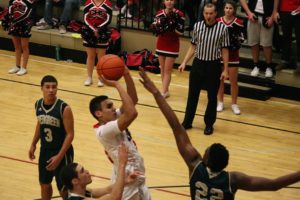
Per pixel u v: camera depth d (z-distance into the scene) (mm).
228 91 11570
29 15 11836
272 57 12039
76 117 9984
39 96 10953
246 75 11570
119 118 5305
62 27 13539
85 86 11656
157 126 9828
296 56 11633
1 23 12773
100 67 5531
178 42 10914
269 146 9289
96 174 7926
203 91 11758
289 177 4449
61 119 6250
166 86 11109
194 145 9102
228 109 10812
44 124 6305
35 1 13477
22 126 9500
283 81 11570
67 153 6371
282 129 10039
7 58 13430
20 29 11836
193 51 9461
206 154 4637
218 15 11914
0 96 10812
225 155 4559
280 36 12023
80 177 4625
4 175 7762
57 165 6188
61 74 12398
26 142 8883
